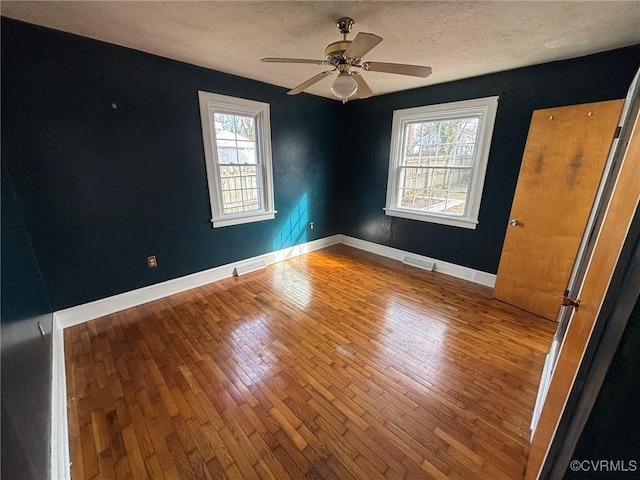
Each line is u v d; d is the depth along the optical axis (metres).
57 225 2.28
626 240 0.52
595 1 1.56
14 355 1.13
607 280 0.72
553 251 2.51
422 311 2.74
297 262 4.08
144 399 1.71
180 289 3.12
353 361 2.05
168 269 3.00
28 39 1.96
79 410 1.63
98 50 2.24
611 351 0.48
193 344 2.23
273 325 2.50
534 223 2.62
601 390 0.49
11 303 1.29
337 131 4.43
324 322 2.54
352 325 2.50
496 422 1.58
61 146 2.20
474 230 3.33
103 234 2.53
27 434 1.03
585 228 2.31
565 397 0.80
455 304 2.88
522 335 2.36
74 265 2.41
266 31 2.01
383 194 4.18
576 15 1.72
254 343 2.25
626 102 1.93
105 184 2.46
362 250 4.64
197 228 3.15
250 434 1.50
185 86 2.75
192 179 3.00
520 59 2.49
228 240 3.46
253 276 3.57
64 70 2.13
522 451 1.42
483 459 1.39
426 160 3.67
